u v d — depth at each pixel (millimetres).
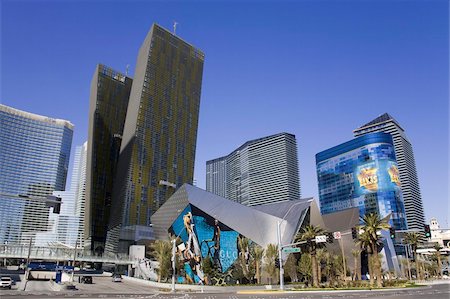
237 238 79938
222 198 85375
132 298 39094
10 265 147000
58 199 30219
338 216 116562
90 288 65688
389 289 55219
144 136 188750
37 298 36812
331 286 61438
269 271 70750
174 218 89250
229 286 65688
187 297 42469
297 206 90812
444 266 180375
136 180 179125
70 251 110562
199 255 80438
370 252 67750
